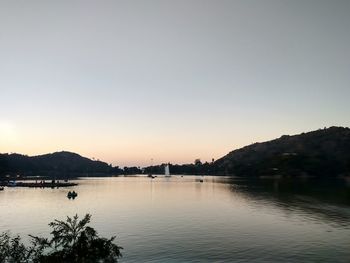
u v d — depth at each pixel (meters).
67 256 28.67
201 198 146.00
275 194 161.00
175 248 54.47
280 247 54.78
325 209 102.00
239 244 56.75
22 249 30.20
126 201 134.50
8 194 169.50
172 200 137.62
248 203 122.00
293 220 81.50
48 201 134.62
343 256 49.56
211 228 71.25
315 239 60.28
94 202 130.50
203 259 48.53
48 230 71.31
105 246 29.45
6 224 79.12
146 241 59.34
